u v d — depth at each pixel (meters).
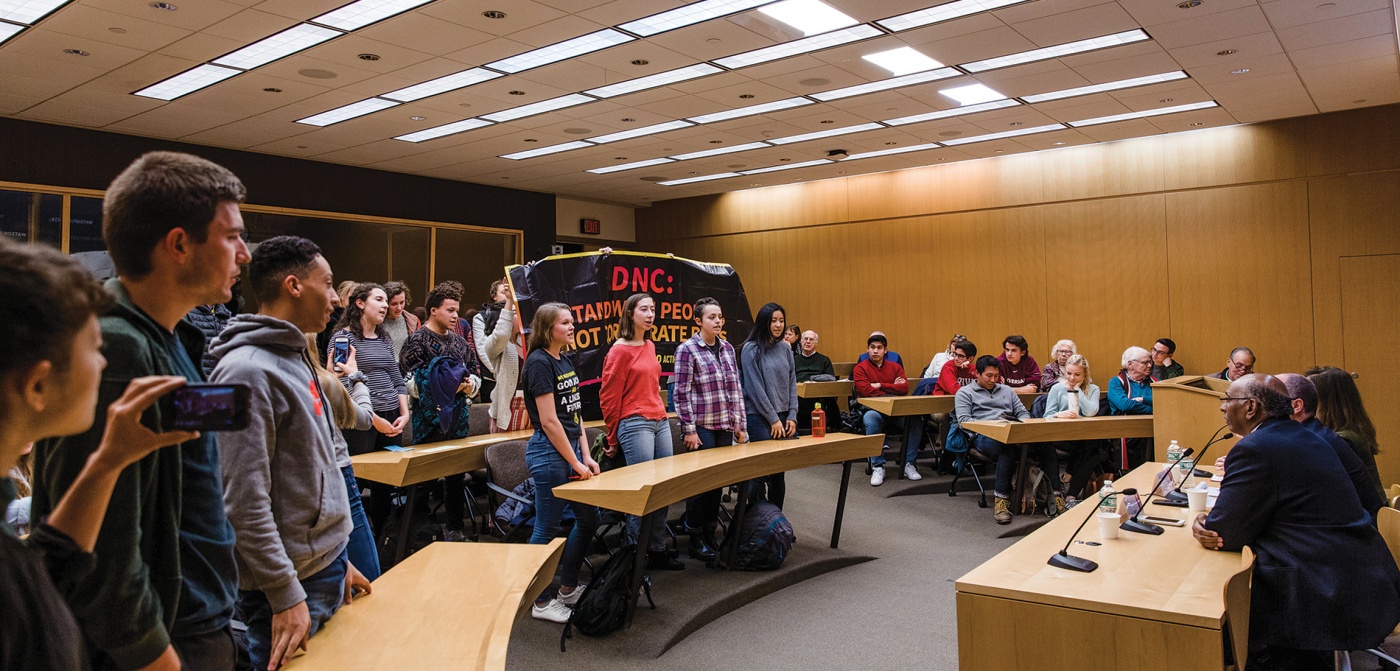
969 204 10.95
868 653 3.55
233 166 9.52
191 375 1.33
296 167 10.06
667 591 4.15
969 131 9.04
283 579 1.61
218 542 1.36
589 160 10.35
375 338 4.42
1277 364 8.83
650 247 14.20
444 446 4.21
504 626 1.88
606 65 6.57
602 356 5.28
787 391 5.32
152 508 1.20
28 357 0.77
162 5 5.20
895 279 11.64
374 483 4.21
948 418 7.25
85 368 0.83
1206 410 4.96
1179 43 6.14
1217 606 2.19
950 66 6.69
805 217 12.47
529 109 7.93
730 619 3.96
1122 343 9.84
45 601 0.79
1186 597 2.27
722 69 6.73
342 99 7.44
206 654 1.33
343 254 10.49
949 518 5.98
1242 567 2.34
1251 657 2.91
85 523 1.00
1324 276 8.54
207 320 2.64
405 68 6.56
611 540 4.87
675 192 13.00
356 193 10.62
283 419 1.71
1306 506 2.66
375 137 8.98
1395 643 3.49
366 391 3.84
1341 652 2.75
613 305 5.39
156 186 1.25
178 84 6.96
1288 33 5.92
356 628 1.87
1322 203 8.54
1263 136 8.87
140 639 1.14
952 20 5.66
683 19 5.66
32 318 0.77
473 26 5.68
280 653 1.60
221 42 5.89
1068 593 2.31
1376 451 3.60
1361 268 8.32
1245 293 9.01
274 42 5.95
